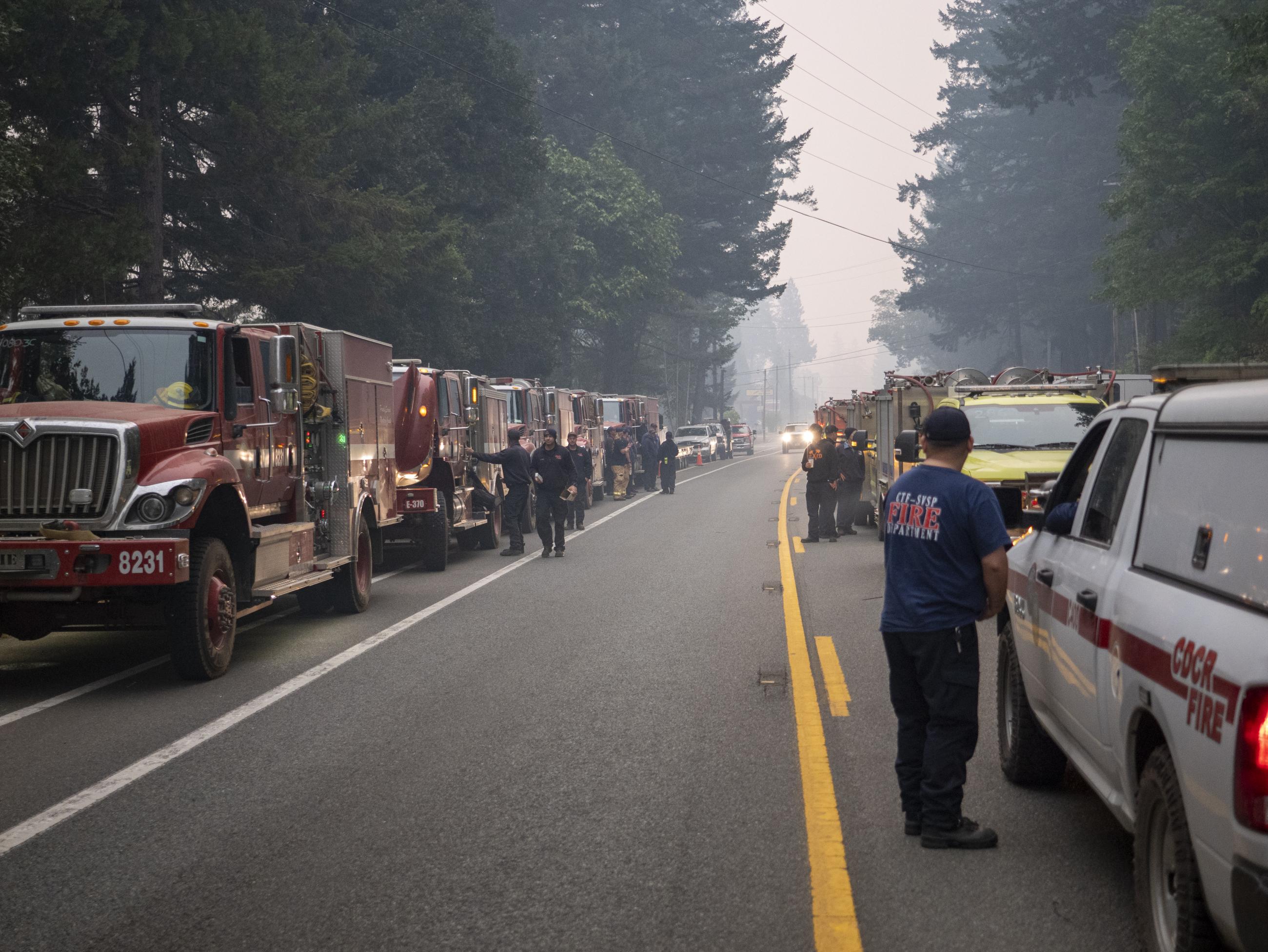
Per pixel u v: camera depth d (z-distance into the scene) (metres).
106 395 10.18
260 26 25.75
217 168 27.11
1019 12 62.06
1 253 20.19
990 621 12.62
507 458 19.19
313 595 13.11
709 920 4.75
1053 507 6.17
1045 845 5.60
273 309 29.62
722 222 79.06
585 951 4.48
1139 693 4.23
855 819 6.00
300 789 6.61
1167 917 4.06
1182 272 41.09
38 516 8.99
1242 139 39.41
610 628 11.97
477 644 11.16
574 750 7.36
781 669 9.70
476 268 46.06
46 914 4.89
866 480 24.12
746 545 20.23
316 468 12.88
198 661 9.45
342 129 32.19
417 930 4.69
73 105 23.28
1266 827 3.28
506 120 45.06
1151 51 40.56
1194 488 4.23
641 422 43.44
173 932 4.70
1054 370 99.69
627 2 80.94
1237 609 3.64
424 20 40.88
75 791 6.63
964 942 4.52
